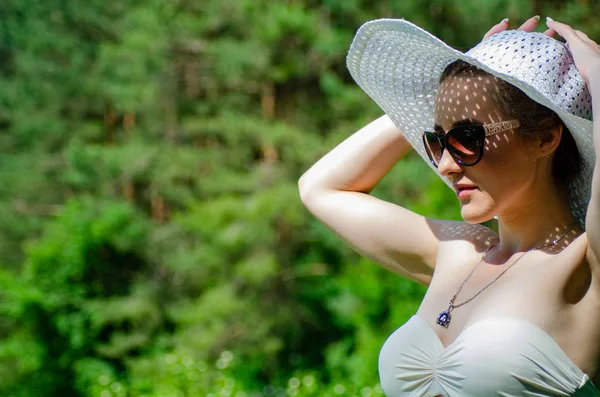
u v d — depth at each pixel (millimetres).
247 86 22172
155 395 11969
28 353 21141
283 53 20766
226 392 11867
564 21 17203
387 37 2938
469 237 2992
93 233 21391
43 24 27578
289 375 20281
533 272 2635
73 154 23328
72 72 26812
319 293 20453
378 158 3283
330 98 21109
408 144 3291
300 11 19891
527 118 2633
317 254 20797
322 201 3303
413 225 3150
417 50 2926
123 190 23516
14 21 28531
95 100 26797
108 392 12414
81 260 21516
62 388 21500
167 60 22766
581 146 2645
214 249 20219
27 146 27219
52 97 26859
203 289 21578
